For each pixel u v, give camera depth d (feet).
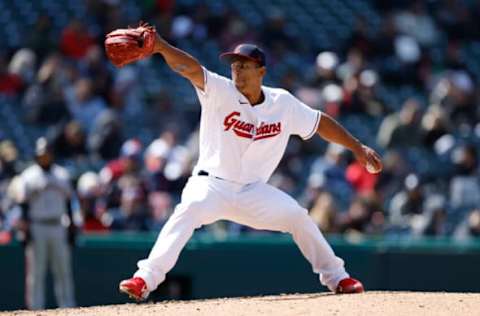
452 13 237.66
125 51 76.84
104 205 157.07
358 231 156.15
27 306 145.48
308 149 181.78
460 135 197.36
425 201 170.91
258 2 234.17
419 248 149.79
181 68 77.92
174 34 215.72
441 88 210.18
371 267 148.77
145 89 203.82
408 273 149.38
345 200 167.84
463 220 171.32
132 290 78.64
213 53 214.48
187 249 149.18
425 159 184.34
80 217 148.15
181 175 162.91
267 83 209.87
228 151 79.71
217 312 74.74
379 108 200.23
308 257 84.89
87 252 148.97
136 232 154.81
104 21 213.87
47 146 141.59
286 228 82.94
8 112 194.70
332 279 84.94
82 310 79.20
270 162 81.82
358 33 221.46
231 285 148.97
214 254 149.28
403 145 186.29
